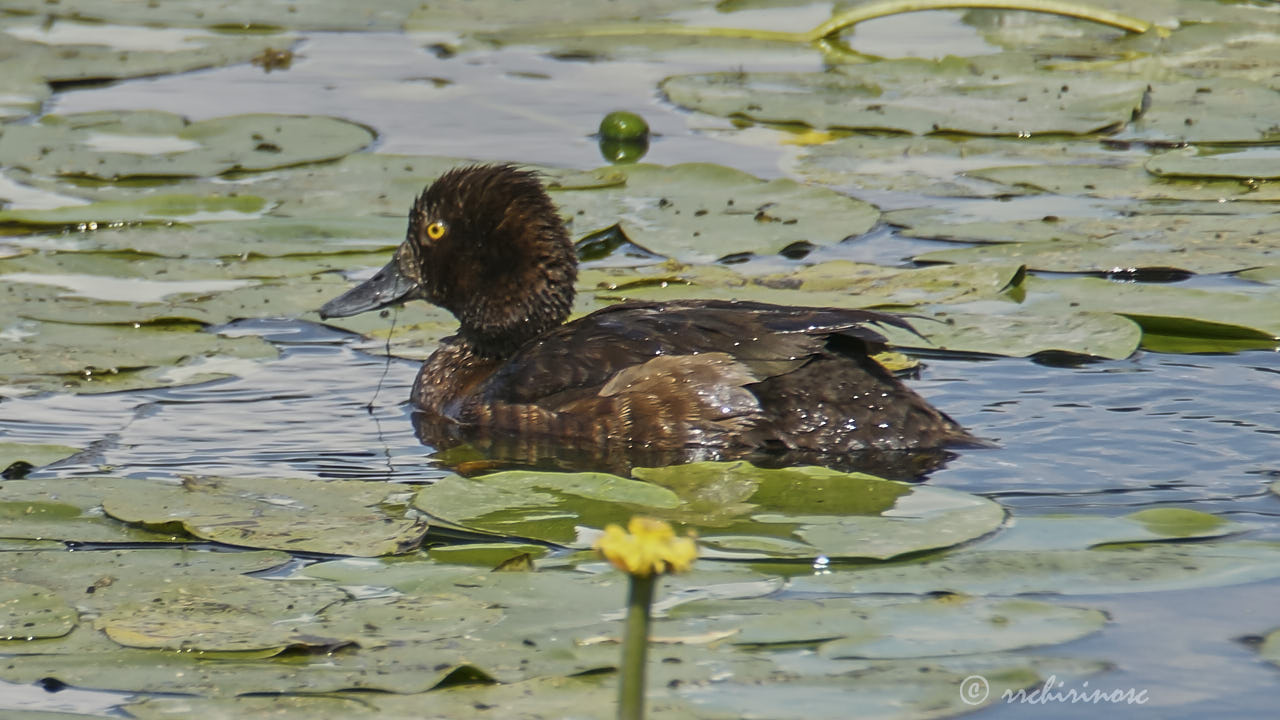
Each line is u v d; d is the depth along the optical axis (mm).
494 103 20500
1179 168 16906
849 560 8602
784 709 6891
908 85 20703
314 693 7082
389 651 7465
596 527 9148
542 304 12211
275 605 8000
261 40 23469
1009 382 11766
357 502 9555
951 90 20422
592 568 8555
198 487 9719
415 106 20266
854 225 15234
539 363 11602
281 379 12289
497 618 7832
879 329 12781
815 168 17641
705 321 11508
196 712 6918
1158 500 9531
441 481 9820
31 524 9141
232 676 7266
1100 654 7414
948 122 19062
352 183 16766
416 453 10883
